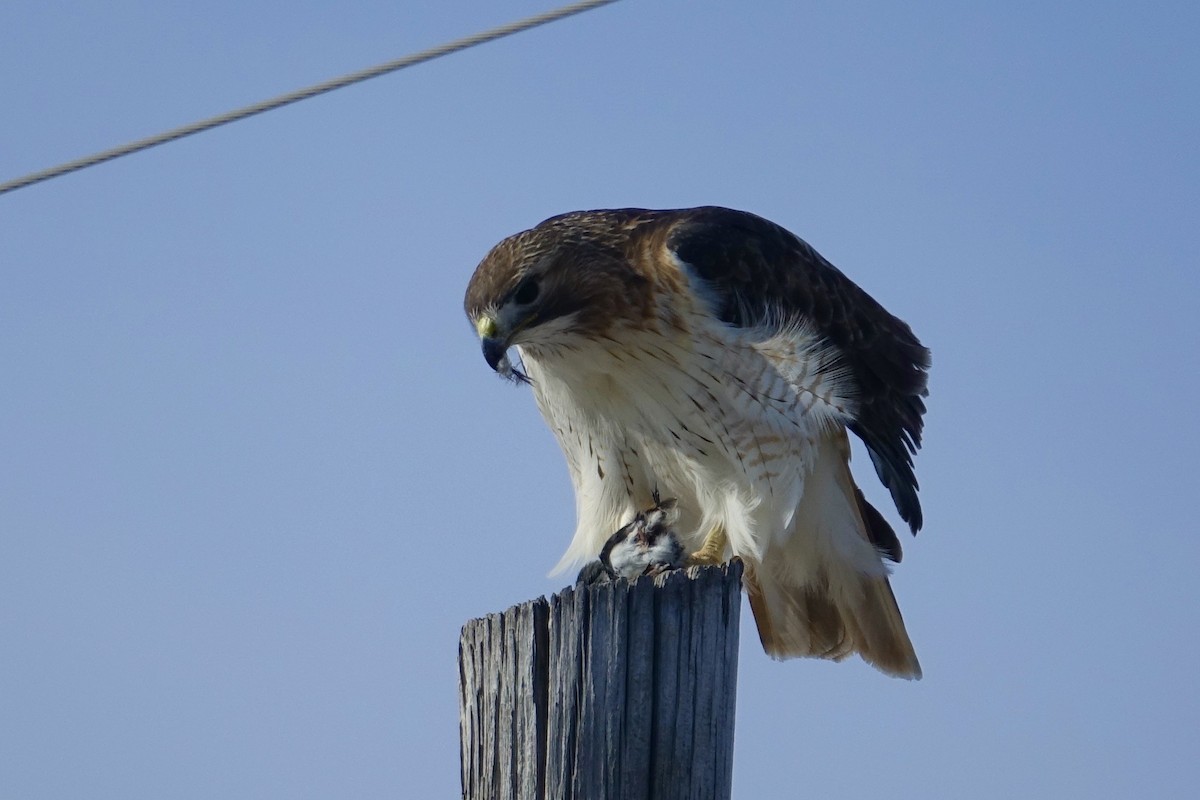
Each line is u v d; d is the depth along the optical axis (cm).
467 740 698
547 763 657
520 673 672
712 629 659
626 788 645
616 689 652
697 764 650
